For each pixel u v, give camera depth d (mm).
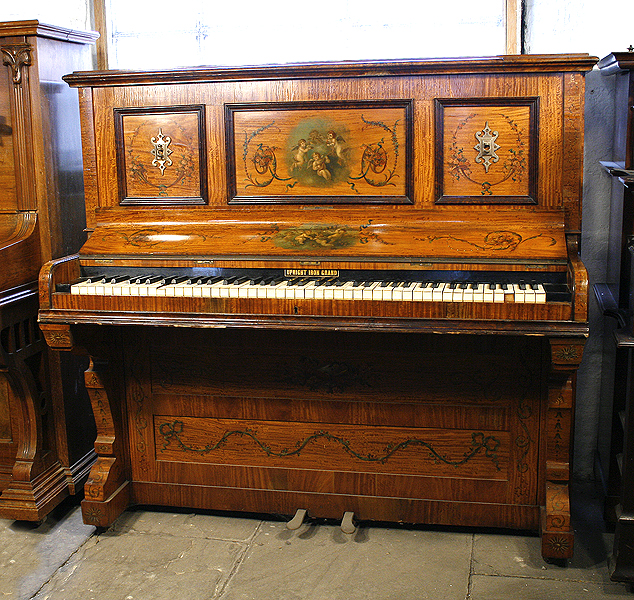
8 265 2609
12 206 2811
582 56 2336
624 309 2496
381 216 2506
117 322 2373
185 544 2613
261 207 2596
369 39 3221
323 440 2684
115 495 2727
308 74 2484
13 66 2703
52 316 2420
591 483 3113
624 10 2871
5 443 2881
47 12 3365
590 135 2941
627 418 2242
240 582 2365
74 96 2969
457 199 2479
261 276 2488
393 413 2613
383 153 2506
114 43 3406
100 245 2613
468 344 2514
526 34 3041
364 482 2686
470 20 3133
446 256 2369
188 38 3355
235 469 2768
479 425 2566
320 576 2395
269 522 2775
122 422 2807
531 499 2584
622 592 2287
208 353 2689
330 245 2453
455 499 2637
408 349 2551
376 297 2219
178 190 2648
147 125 2637
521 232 2393
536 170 2422
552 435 2434
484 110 2430
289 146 2559
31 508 2705
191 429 2770
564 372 2361
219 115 2584
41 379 2873
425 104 2455
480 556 2508
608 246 2971
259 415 2707
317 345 2604
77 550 2588
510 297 2145
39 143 2738
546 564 2453
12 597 2301
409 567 2441
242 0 3293
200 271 2527
